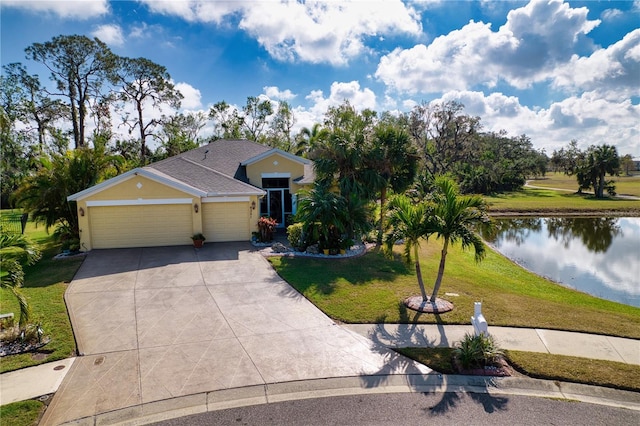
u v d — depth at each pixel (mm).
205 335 8727
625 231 30594
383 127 20281
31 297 11031
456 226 9805
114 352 7914
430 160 55094
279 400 6328
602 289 15250
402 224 10500
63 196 17094
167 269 14047
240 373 7129
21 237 9219
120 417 5895
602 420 5832
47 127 43188
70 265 14516
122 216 17281
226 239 19094
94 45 41938
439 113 54688
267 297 11266
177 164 21156
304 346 8219
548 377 6969
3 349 7969
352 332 8930
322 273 13797
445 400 6340
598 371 7121
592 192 64375
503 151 87062
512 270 17250
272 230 18922
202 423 5766
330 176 19406
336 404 6219
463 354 7391
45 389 6586
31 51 40125
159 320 9547
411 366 7414
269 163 23141
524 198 55562
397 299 11117
